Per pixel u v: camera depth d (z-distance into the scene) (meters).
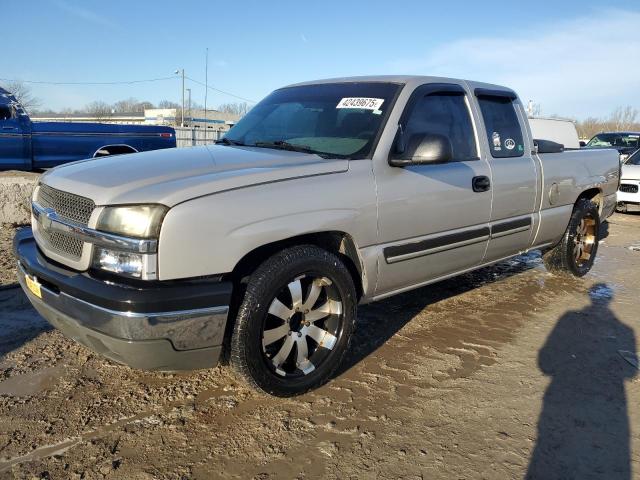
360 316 4.52
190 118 52.69
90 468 2.51
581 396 3.30
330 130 3.73
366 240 3.32
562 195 5.12
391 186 3.42
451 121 4.07
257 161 3.15
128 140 11.33
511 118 4.70
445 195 3.78
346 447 2.73
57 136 10.51
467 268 4.30
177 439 2.76
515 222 4.54
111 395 3.14
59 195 2.97
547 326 4.43
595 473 2.59
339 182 3.17
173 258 2.56
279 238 2.87
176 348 2.62
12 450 2.62
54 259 2.92
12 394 3.11
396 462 2.63
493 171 4.24
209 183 2.72
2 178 7.60
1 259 5.66
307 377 3.14
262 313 2.87
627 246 7.85
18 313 4.30
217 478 2.48
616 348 4.02
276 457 2.64
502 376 3.53
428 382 3.42
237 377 3.00
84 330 2.65
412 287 3.85
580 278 5.86
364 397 3.22
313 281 3.14
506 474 2.56
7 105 9.95
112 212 2.61
